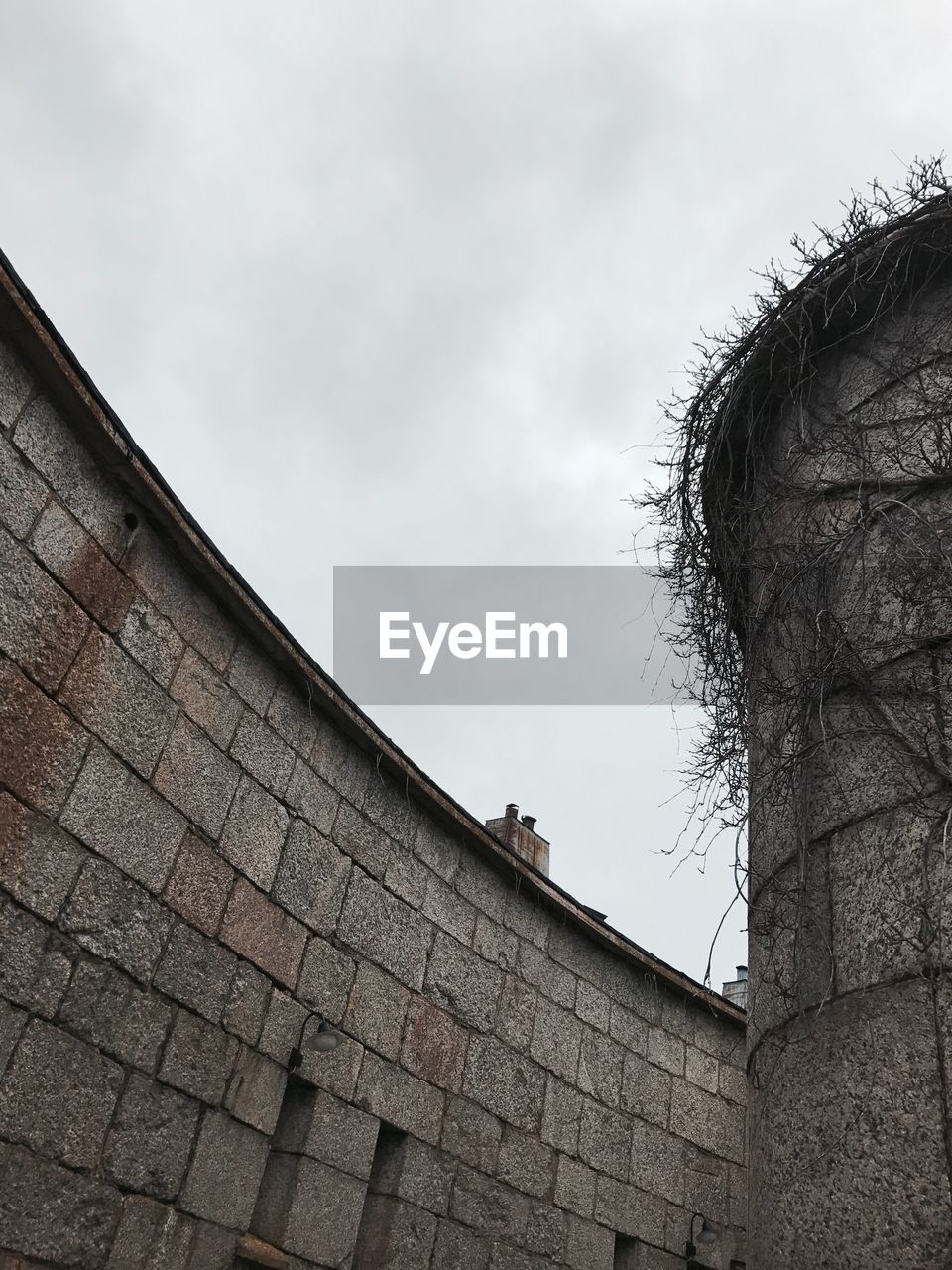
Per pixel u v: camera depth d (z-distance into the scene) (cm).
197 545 554
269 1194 603
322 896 658
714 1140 984
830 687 373
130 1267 487
